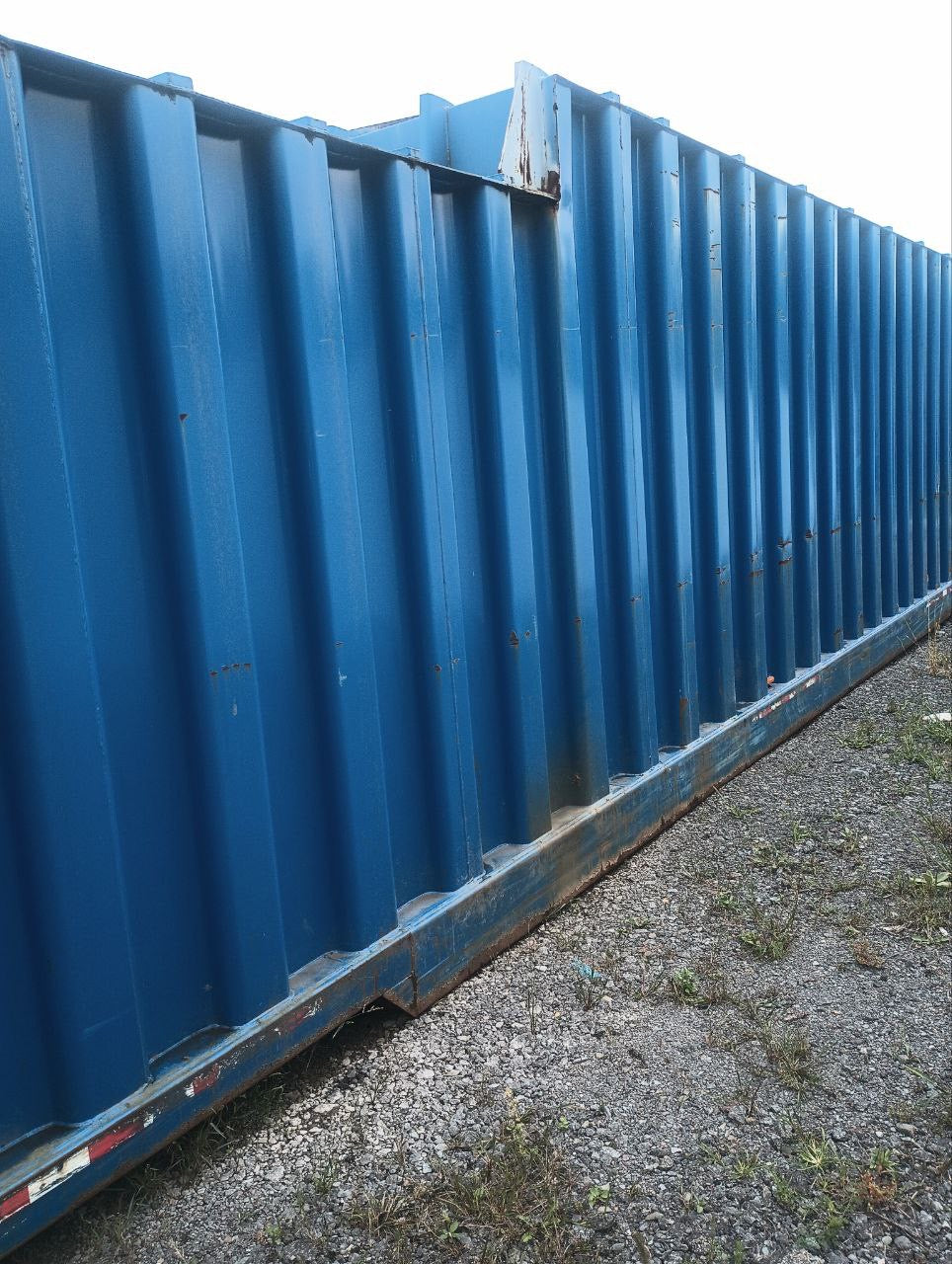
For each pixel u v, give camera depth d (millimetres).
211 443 2449
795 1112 2650
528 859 3666
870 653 7285
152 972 2494
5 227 2025
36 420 2088
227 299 2590
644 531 4449
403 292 3051
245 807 2576
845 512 6906
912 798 4840
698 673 5094
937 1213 2289
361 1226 2326
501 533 3588
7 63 2014
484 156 3631
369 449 3066
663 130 4410
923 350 8430
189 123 2381
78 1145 2219
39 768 2125
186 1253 2273
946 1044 2916
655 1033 3045
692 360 4926
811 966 3393
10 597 2064
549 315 3855
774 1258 2188
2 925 2162
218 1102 2539
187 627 2453
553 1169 2461
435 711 3273
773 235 5535
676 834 4559
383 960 3023
